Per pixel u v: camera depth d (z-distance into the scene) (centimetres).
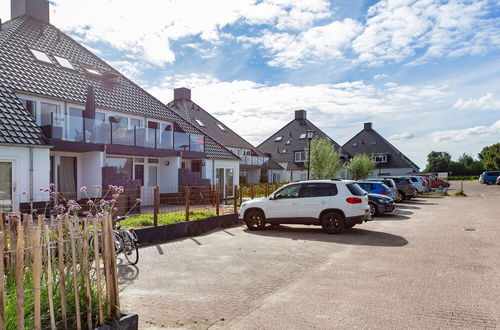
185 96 3434
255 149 3988
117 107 1870
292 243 1009
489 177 4878
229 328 448
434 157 9119
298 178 4856
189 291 590
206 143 2525
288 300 545
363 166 4053
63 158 1608
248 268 734
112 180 1545
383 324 455
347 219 1159
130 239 780
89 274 372
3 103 1346
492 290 580
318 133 5188
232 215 1426
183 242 1046
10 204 1225
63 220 387
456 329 440
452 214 1677
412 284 614
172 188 2077
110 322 374
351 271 704
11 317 312
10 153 1255
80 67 1944
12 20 1991
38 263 310
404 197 2481
